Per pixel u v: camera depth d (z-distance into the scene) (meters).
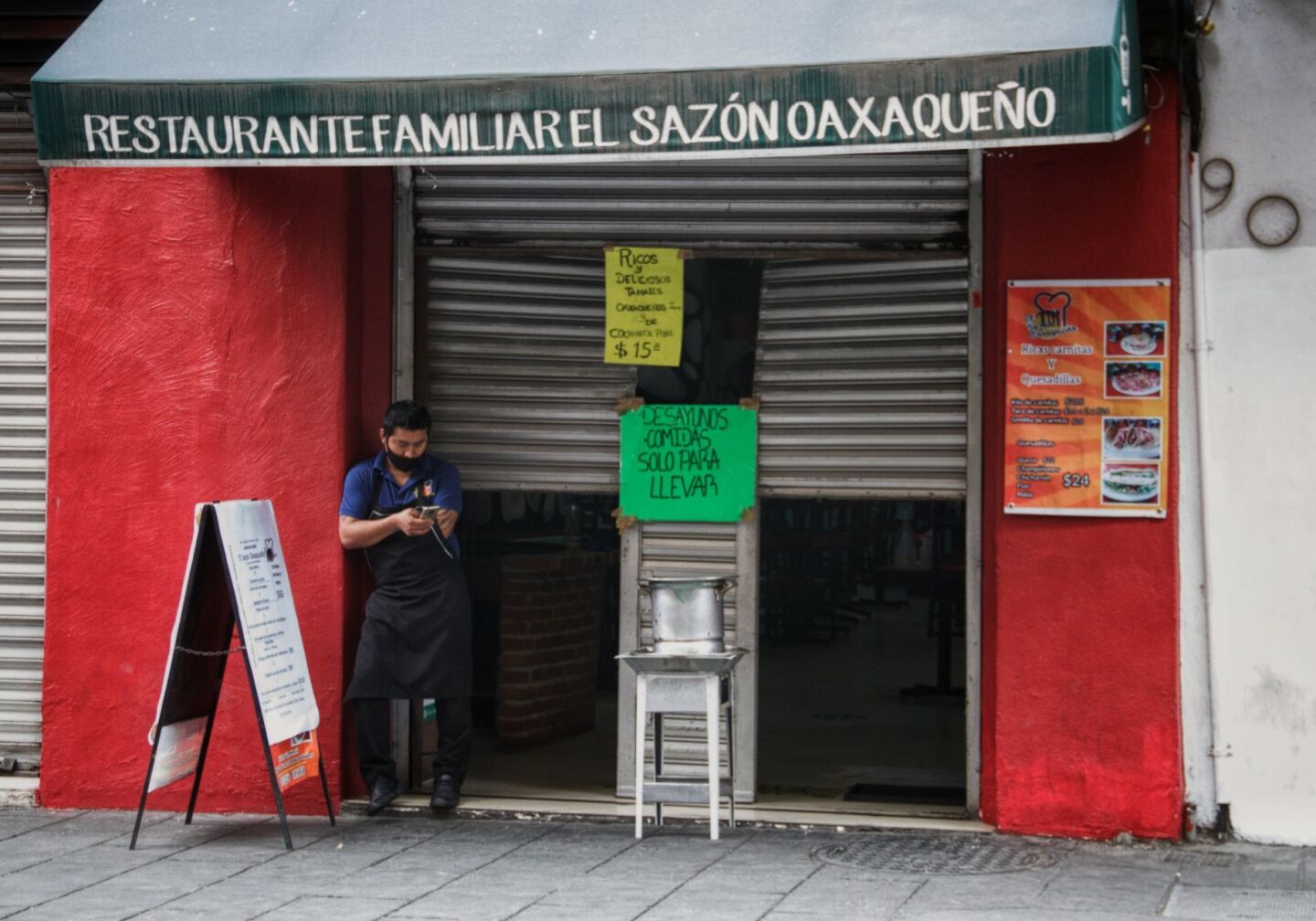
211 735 7.23
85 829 6.99
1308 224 6.50
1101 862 6.29
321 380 7.26
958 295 7.00
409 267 7.46
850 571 16.28
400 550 7.10
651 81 5.94
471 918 5.42
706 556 7.33
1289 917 5.43
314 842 6.73
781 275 7.29
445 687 7.15
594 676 9.69
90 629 7.41
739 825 7.03
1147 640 6.57
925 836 6.79
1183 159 6.61
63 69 6.52
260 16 6.76
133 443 7.37
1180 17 6.43
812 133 5.83
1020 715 6.72
